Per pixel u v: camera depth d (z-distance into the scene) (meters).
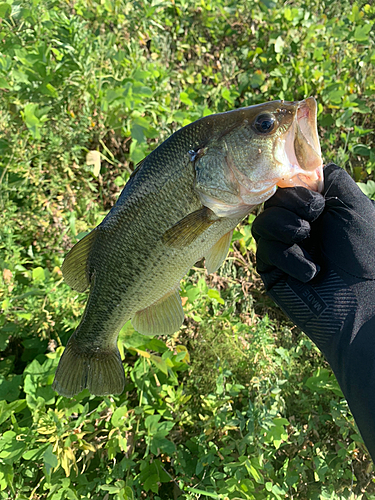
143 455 0.53
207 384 0.55
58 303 0.52
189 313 0.57
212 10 0.88
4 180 0.60
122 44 0.77
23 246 0.60
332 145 0.79
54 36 0.68
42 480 0.47
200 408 0.55
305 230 0.34
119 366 0.42
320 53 0.81
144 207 0.35
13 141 0.58
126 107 0.66
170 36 0.85
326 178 0.37
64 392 0.41
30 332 0.52
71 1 0.76
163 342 0.54
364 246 0.35
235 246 0.69
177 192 0.34
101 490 0.49
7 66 0.63
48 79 0.63
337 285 0.35
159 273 0.36
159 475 0.50
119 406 0.53
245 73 0.83
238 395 0.56
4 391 0.49
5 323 0.53
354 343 0.33
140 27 0.79
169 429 0.50
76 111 0.66
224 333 0.58
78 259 0.38
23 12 0.67
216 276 0.63
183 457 0.52
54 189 0.61
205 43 0.88
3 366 0.54
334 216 0.36
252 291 0.68
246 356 0.57
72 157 0.62
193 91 0.77
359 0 1.01
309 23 0.86
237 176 0.34
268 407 0.52
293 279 0.37
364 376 0.32
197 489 0.49
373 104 0.84
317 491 0.52
